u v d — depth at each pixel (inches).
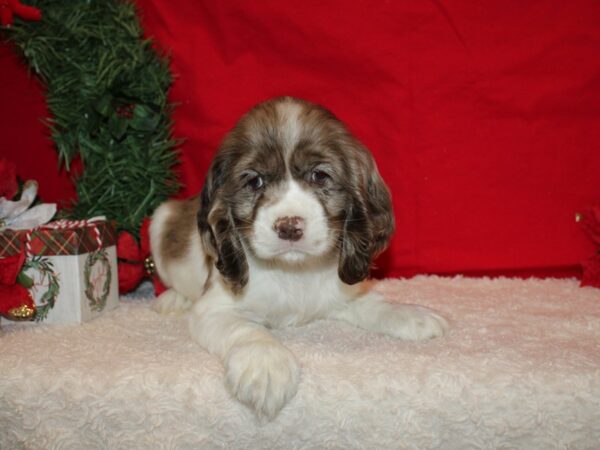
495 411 16.6
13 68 29.6
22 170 30.8
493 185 29.0
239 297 21.6
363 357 18.7
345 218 20.6
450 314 23.7
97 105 26.6
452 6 27.5
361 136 28.9
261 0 28.0
